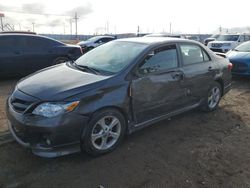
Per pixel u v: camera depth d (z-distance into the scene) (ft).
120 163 12.19
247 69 29.14
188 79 16.26
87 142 11.91
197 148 13.91
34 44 29.63
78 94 11.55
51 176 11.06
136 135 15.01
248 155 13.48
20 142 11.73
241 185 11.08
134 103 13.42
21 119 11.29
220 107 20.48
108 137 12.91
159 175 11.46
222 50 58.13
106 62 14.39
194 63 16.98
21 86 12.84
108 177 11.17
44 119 10.98
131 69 13.34
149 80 13.91
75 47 32.63
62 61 31.48
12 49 28.07
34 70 29.81
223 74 19.33
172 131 15.78
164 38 16.53
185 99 16.48
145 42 15.25
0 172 11.14
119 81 12.80
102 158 12.53
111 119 12.75
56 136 11.08
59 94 11.41
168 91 15.08
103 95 12.17
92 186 10.57
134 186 10.70
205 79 17.69
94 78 12.69
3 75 27.99
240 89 26.53
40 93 11.64
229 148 14.10
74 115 11.32
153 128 16.06
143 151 13.32
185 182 11.08
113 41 16.96
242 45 34.30
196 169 12.03
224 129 16.48
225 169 12.15
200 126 16.72
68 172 11.37
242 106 21.04
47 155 11.22
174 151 13.50
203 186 10.89
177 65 15.75
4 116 17.10
